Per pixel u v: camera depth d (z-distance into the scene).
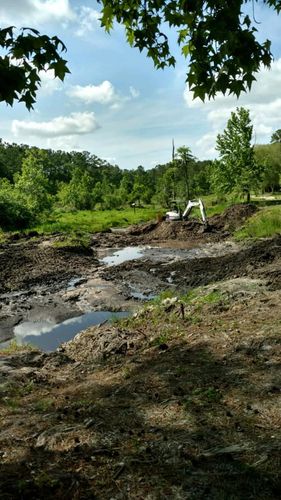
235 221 29.12
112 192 79.06
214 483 2.94
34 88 3.11
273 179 58.91
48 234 28.08
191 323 7.15
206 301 8.52
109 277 16.12
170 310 8.34
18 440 3.87
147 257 20.81
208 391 4.34
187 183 55.84
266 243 17.75
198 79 3.35
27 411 4.62
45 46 2.96
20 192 41.97
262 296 8.21
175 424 3.83
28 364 6.62
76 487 3.00
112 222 37.88
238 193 41.41
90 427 3.93
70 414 4.35
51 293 14.02
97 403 4.50
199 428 3.71
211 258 18.03
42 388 5.45
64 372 6.12
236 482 2.94
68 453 3.52
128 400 4.46
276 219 24.73
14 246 23.08
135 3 4.04
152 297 13.00
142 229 31.27
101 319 11.16
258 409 3.92
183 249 23.23
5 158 118.12
